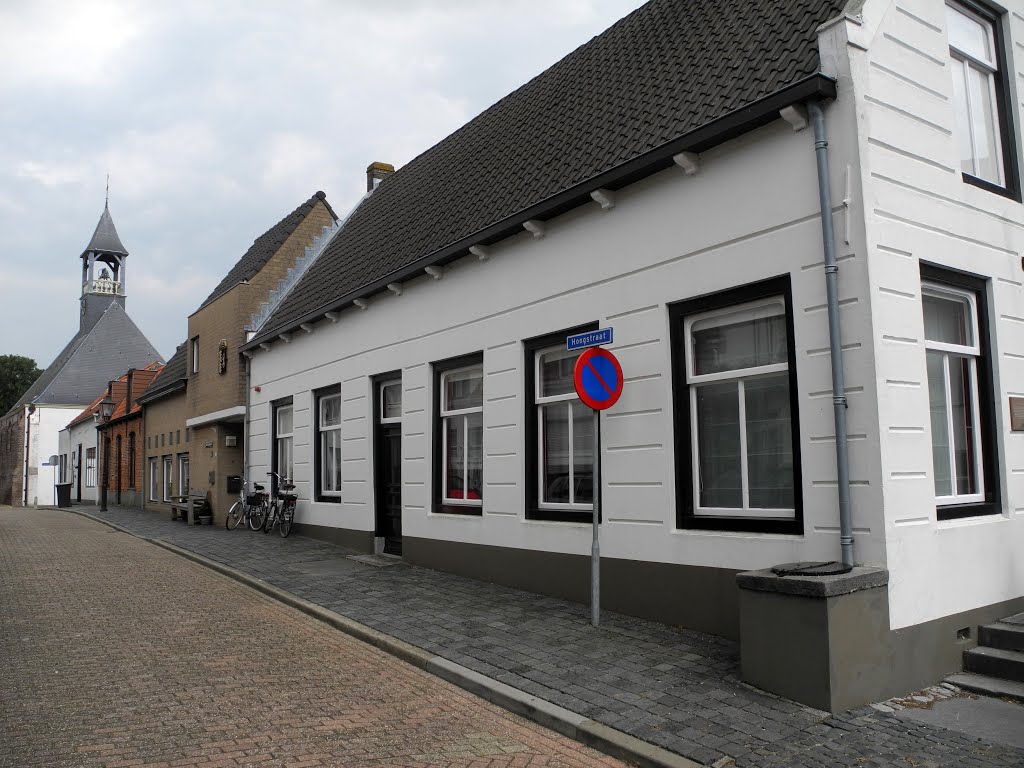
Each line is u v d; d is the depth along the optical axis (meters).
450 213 11.50
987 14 7.67
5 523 23.19
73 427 42.03
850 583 5.34
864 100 6.11
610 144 8.52
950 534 6.16
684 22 9.60
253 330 17.75
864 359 5.88
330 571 10.96
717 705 5.30
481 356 10.16
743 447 6.96
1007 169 7.64
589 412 8.59
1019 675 5.75
